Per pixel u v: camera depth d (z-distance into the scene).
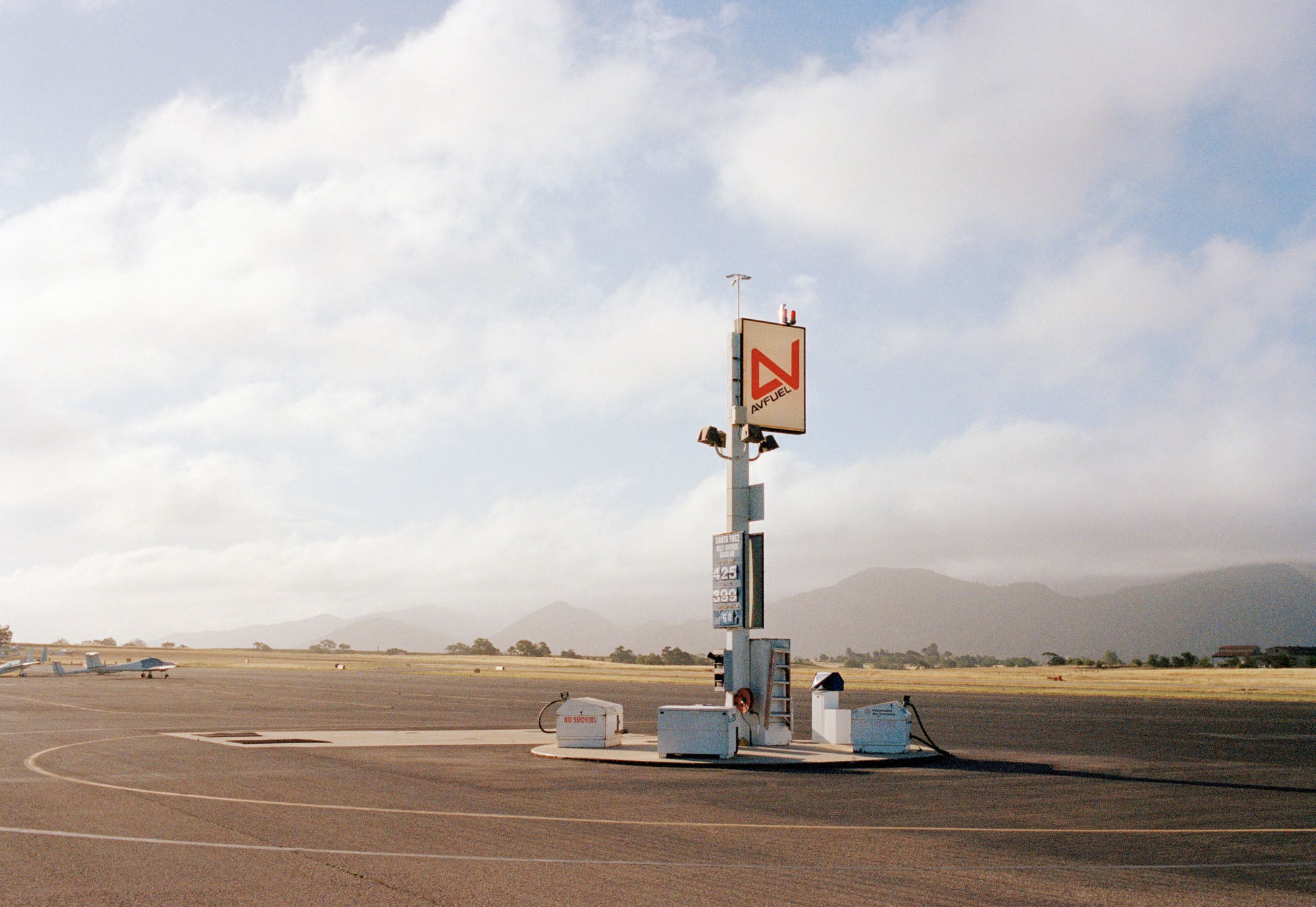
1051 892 8.86
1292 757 22.11
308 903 8.01
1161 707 44.69
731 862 9.98
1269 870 9.95
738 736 21.25
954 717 36.22
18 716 32.31
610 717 21.67
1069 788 16.42
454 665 167.62
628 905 8.10
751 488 23.03
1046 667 177.88
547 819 12.54
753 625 22.59
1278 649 182.50
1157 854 10.76
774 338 23.67
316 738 24.69
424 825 11.89
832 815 13.27
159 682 68.75
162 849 10.15
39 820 11.88
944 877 9.42
